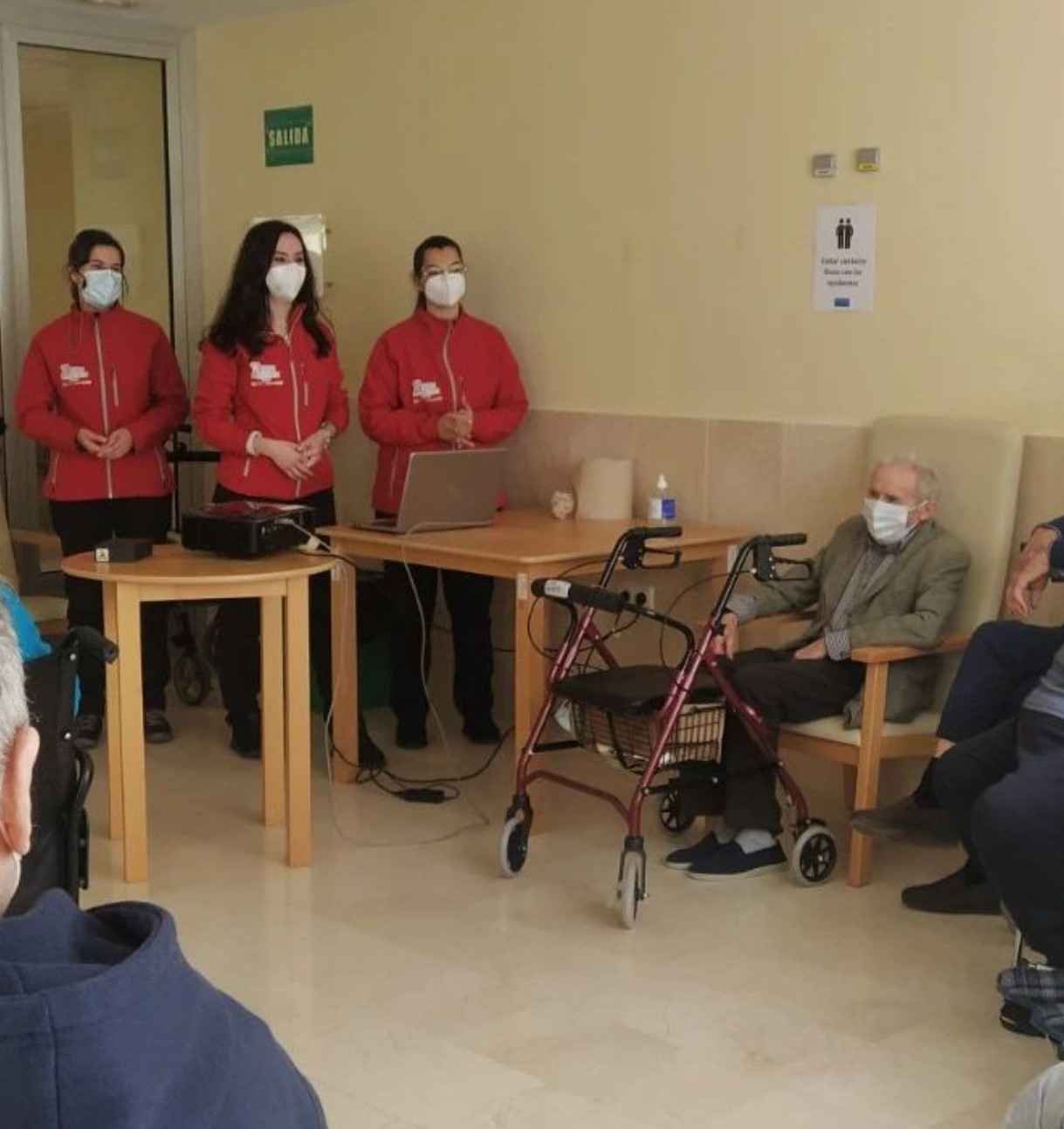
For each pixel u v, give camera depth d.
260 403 4.79
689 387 4.77
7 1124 0.88
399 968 3.35
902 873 3.97
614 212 4.89
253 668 4.93
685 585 4.75
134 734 3.81
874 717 3.79
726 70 4.55
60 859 2.91
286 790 4.09
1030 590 3.59
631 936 3.54
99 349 5.14
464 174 5.29
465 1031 3.04
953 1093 2.81
